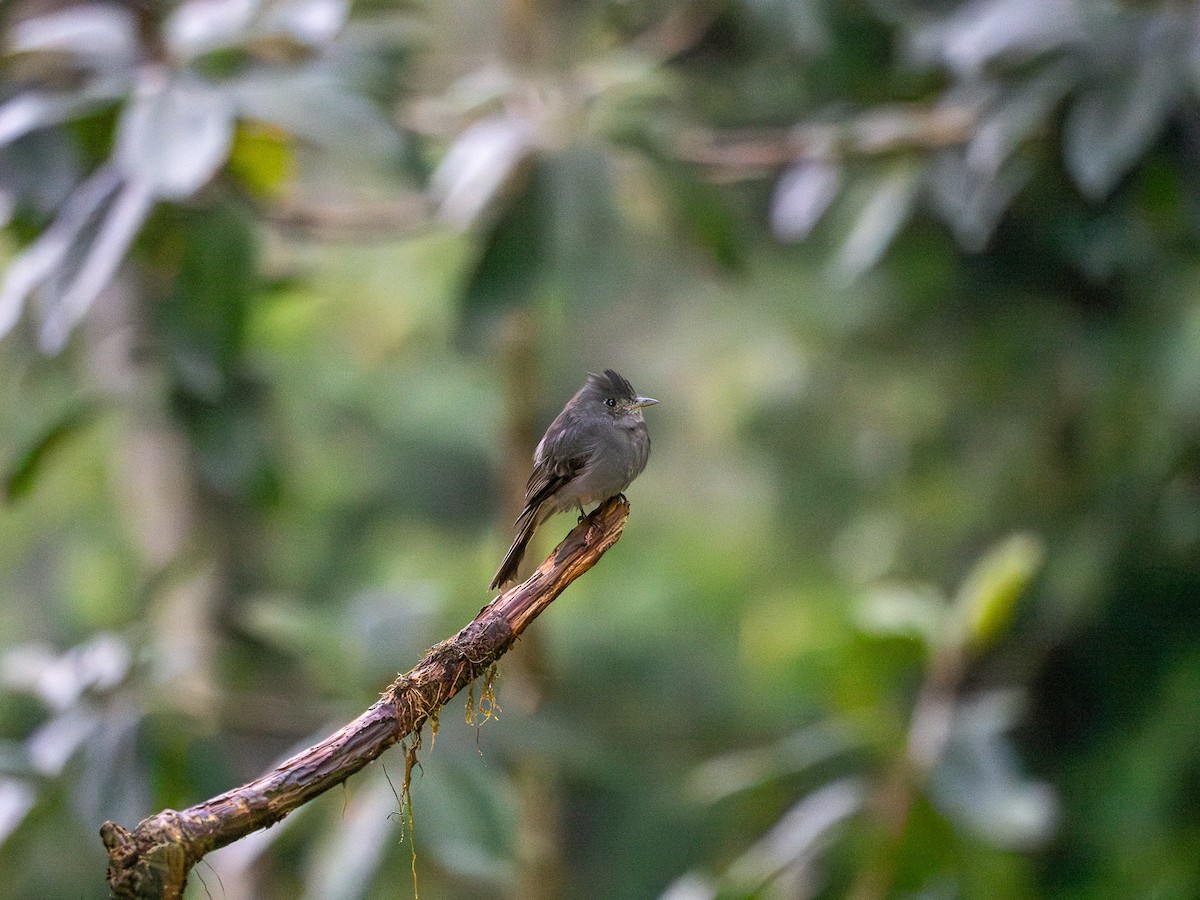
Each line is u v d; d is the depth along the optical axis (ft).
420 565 51.96
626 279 31.30
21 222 29.07
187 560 30.68
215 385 28.91
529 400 36.55
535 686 36.22
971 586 31.55
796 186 32.81
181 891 13.88
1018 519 40.91
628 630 55.67
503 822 27.20
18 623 56.65
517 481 37.27
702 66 38.81
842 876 33.19
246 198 29.14
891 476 44.98
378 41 33.12
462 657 17.12
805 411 45.68
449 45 46.80
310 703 31.35
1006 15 26.37
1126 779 39.19
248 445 30.83
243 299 28.50
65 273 25.08
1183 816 38.40
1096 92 25.85
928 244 37.91
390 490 53.31
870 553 44.70
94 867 39.65
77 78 27.96
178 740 27.02
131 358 30.96
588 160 27.99
